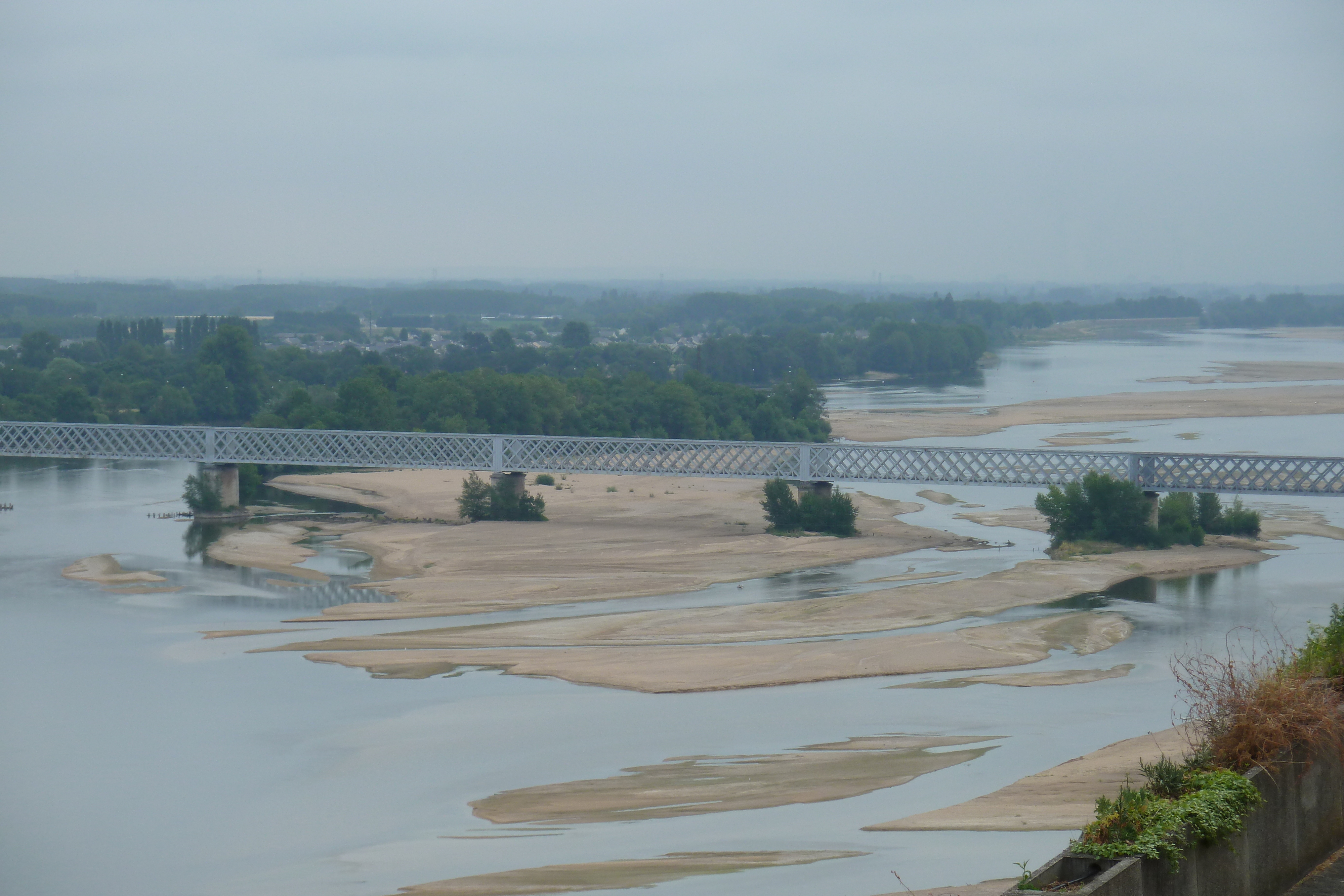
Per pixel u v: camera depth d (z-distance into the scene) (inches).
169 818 3006.9
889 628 5157.5
